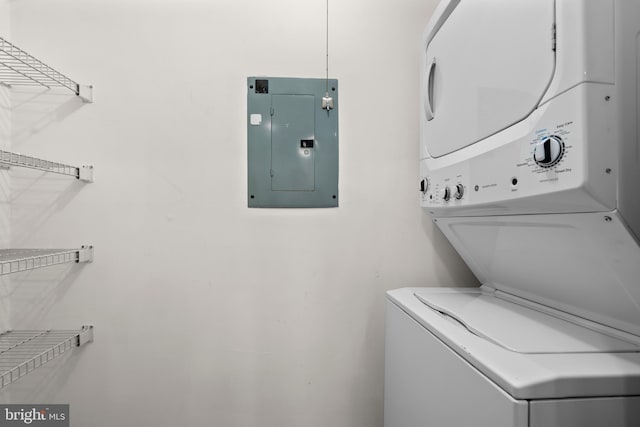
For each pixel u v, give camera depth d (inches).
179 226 65.9
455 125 46.4
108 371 64.8
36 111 64.2
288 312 67.0
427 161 56.8
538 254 39.1
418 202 68.5
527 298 48.1
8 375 49.7
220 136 66.4
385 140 68.1
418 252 68.4
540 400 24.9
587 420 25.3
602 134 25.6
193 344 65.9
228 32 66.4
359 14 67.9
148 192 65.6
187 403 65.7
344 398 67.4
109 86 65.1
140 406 65.2
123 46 65.2
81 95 63.0
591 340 33.0
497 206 37.5
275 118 66.8
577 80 26.1
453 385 33.8
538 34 30.3
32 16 64.1
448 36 48.7
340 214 67.7
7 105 63.2
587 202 26.7
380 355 67.7
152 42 65.6
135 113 65.4
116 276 65.1
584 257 32.5
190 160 66.1
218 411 66.1
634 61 26.3
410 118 68.4
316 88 67.2
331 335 67.4
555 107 28.2
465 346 31.9
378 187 68.1
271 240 66.9
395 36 68.2
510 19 34.3
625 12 26.3
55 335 63.8
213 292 66.2
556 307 42.5
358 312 67.7
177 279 65.8
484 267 55.9
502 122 35.6
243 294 66.6
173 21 65.9
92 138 64.9
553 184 28.2
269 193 66.7
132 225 65.4
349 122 67.8
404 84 68.3
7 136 63.2
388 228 68.2
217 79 66.3
